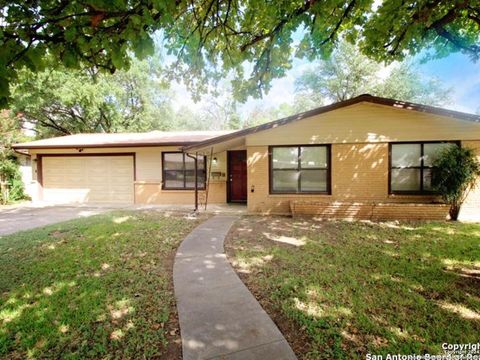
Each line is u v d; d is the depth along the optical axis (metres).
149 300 3.56
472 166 7.73
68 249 5.77
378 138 8.75
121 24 2.53
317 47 4.78
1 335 2.93
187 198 12.75
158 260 5.08
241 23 4.66
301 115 9.00
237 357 2.43
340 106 8.80
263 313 3.17
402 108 8.47
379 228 7.30
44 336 2.88
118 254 5.43
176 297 3.61
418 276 4.17
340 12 4.67
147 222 8.30
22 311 3.39
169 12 2.59
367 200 8.88
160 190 12.90
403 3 4.46
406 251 5.34
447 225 7.45
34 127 23.67
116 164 13.51
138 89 24.95
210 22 4.39
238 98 5.09
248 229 7.38
